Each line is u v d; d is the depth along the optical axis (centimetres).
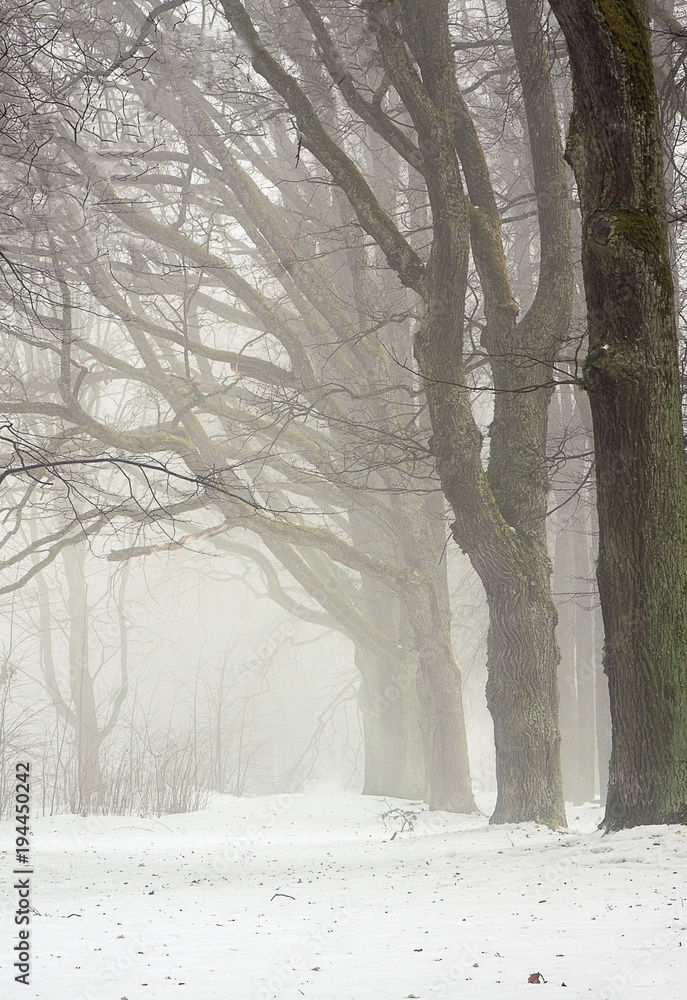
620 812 1267
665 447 1251
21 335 2022
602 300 1250
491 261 1906
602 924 714
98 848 2017
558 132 1847
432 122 1677
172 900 993
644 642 1250
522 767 1825
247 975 587
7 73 1463
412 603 2606
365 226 1825
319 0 1975
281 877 1219
